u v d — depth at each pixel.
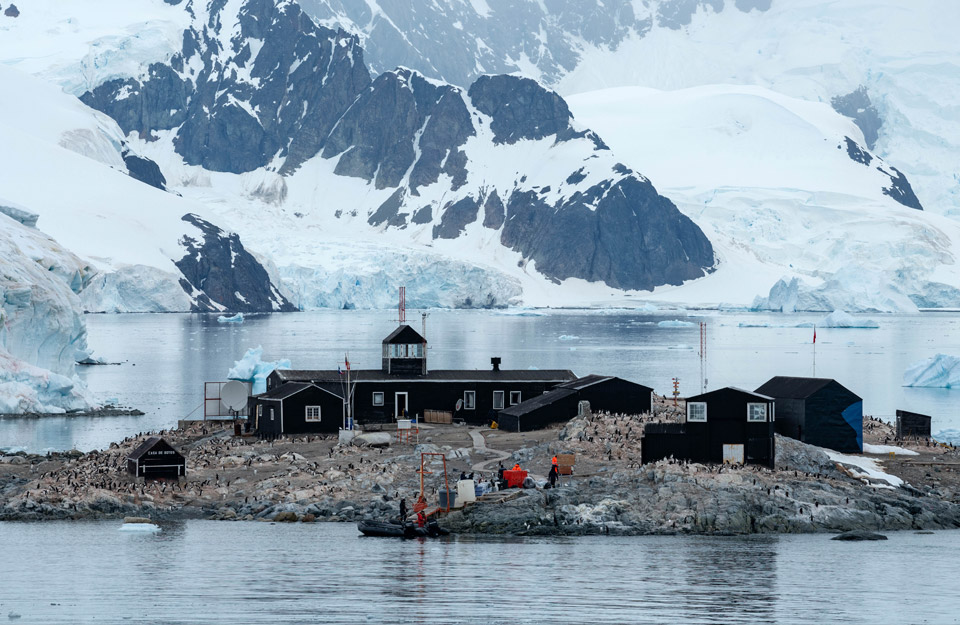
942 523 177.12
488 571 146.12
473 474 193.88
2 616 124.25
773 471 190.12
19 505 182.38
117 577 142.25
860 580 142.88
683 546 161.62
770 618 126.44
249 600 131.50
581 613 126.81
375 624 122.06
